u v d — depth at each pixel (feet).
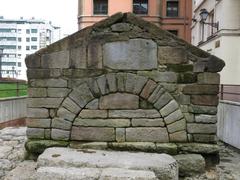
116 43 24.07
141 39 23.99
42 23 319.47
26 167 22.88
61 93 24.31
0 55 132.46
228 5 50.52
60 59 24.22
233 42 50.78
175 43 23.91
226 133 34.09
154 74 23.99
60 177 19.22
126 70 24.09
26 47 321.73
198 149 23.70
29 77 24.40
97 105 24.21
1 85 73.00
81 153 22.54
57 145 24.18
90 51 24.14
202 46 66.80
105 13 111.75
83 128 24.27
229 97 38.32
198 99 23.94
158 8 114.93
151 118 24.04
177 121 23.97
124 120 24.12
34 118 24.54
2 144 29.99
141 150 23.73
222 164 26.86
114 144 23.86
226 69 50.96
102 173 19.34
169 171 20.52
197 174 23.15
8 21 322.55
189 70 23.98
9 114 47.88
